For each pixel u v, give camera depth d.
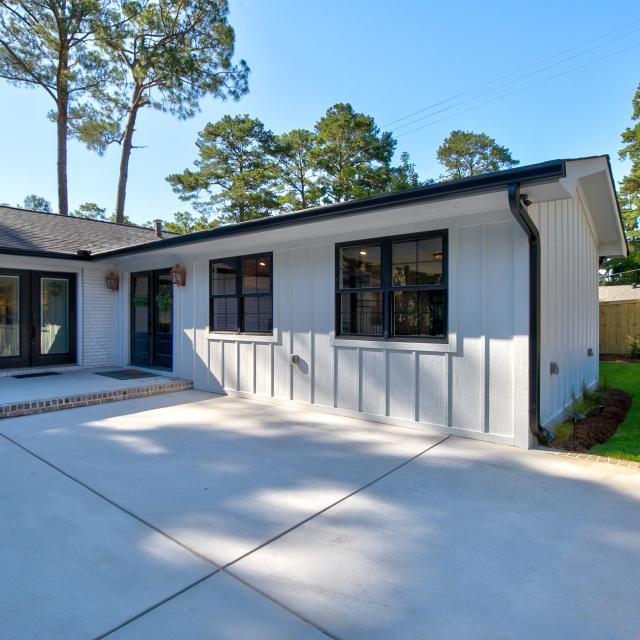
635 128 20.38
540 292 4.29
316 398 5.86
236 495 3.18
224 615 1.90
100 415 5.62
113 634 1.78
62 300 8.88
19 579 2.16
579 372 6.40
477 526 2.72
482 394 4.46
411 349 4.93
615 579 2.17
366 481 3.45
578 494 3.18
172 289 8.19
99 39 18.53
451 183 3.72
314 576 2.19
